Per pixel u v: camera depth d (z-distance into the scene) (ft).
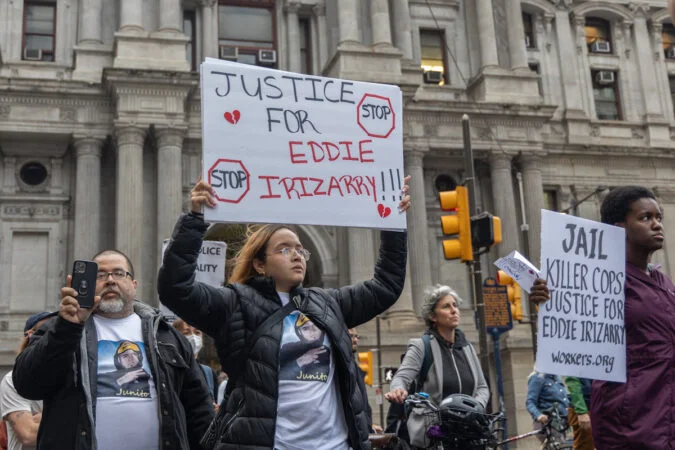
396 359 112.37
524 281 21.08
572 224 21.20
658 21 152.35
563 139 140.05
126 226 105.60
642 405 19.19
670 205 141.79
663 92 149.48
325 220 18.92
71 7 121.19
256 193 18.37
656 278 21.13
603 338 20.29
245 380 16.72
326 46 129.18
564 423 42.55
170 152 109.60
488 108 125.59
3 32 117.91
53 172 114.32
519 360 113.91
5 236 111.55
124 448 18.51
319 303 17.99
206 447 17.19
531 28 145.89
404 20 131.23
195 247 17.20
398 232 19.90
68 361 17.19
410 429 25.55
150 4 119.44
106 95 112.06
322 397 16.90
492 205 128.36
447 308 28.78
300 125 19.13
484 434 24.31
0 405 23.03
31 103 110.22
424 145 122.83
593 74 148.15
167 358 19.61
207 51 124.26
